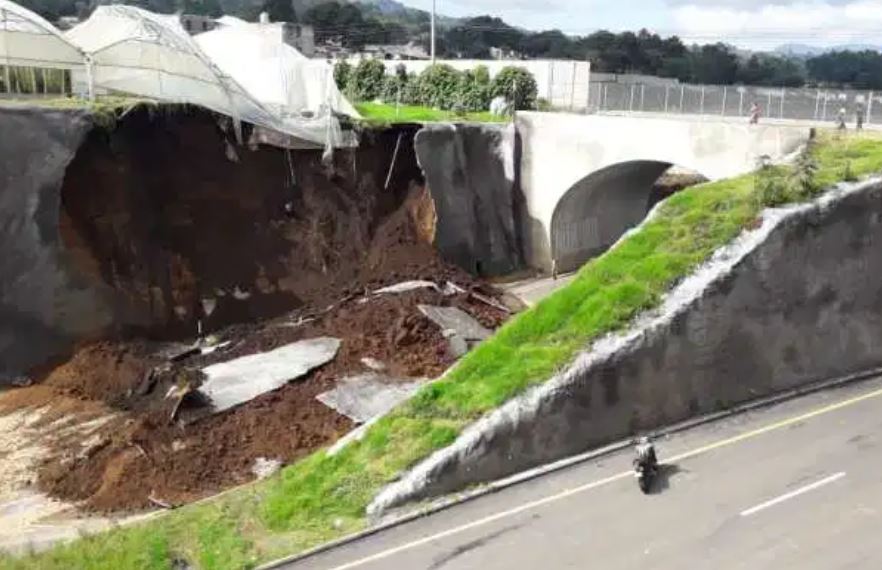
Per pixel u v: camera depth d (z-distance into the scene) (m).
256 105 35.97
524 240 42.25
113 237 31.02
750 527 16.80
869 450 19.50
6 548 18.28
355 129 38.72
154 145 32.81
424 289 33.31
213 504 18.81
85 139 30.47
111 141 31.34
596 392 19.97
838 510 17.23
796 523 16.86
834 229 23.19
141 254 31.62
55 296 29.02
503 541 16.75
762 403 21.98
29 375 28.06
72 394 26.88
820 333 23.28
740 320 21.84
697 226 23.36
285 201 36.38
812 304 23.05
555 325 21.38
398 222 38.88
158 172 32.78
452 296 33.81
